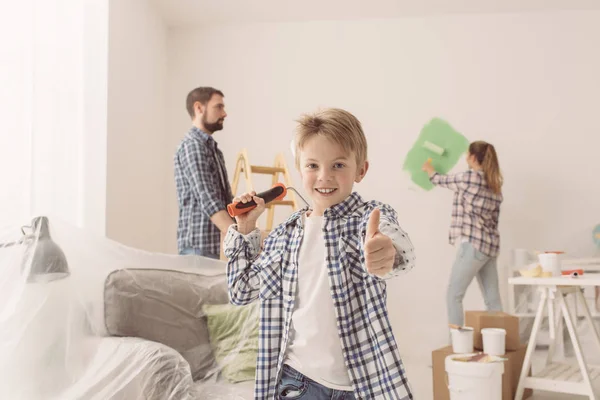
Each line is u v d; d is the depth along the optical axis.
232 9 4.23
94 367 1.55
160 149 4.20
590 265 3.92
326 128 1.17
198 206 2.65
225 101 4.40
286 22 4.42
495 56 4.36
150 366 1.55
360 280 1.12
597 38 4.29
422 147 4.34
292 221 1.23
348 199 1.19
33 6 2.42
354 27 4.41
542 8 4.29
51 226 1.67
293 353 1.15
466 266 3.81
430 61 4.39
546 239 4.29
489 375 2.57
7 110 2.30
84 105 2.99
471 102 4.36
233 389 1.71
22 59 2.37
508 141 4.33
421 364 3.76
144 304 1.77
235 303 1.24
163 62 4.29
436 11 4.34
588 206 4.27
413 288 4.30
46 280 1.53
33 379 1.46
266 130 4.38
